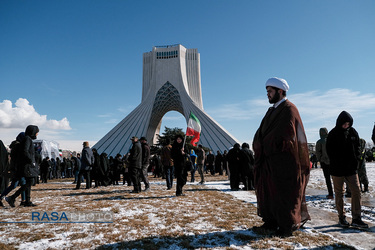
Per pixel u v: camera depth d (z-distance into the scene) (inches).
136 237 119.6
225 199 238.5
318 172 697.0
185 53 2426.2
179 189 260.2
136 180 292.2
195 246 108.3
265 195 123.2
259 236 119.9
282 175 115.3
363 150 264.8
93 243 111.1
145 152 311.4
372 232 131.6
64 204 208.5
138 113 2165.4
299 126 118.6
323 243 111.3
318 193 284.2
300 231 127.7
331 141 147.9
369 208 192.2
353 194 141.8
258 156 127.5
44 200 239.0
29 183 204.5
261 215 127.2
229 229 132.8
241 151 323.3
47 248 104.9
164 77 2331.4
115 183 501.7
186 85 2321.6
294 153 114.7
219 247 107.0
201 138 1930.4
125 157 458.0
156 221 149.8
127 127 2074.3
